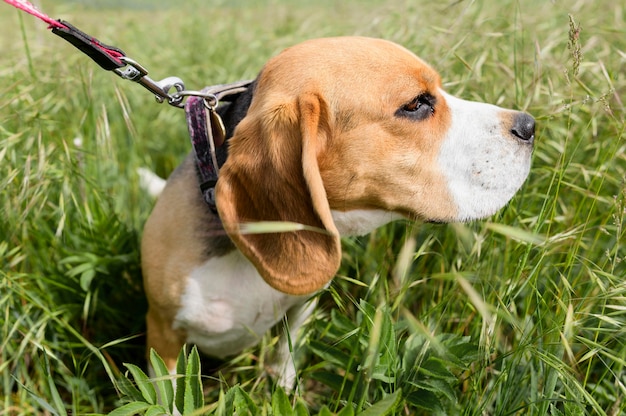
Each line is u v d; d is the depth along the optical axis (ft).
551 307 2.32
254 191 2.14
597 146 2.70
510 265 2.41
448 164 2.28
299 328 2.58
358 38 2.32
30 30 3.87
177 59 4.03
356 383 2.05
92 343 2.71
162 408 2.01
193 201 2.36
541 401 2.09
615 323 2.14
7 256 2.62
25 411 2.34
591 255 2.52
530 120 2.35
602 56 2.99
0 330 2.51
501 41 3.07
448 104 2.32
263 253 2.16
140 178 3.21
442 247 2.56
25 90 2.84
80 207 2.87
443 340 2.26
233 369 2.55
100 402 2.56
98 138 2.89
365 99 2.19
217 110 2.45
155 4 5.58
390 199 2.27
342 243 2.80
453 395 2.10
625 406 2.22
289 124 2.13
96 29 3.96
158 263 2.39
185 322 2.39
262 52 3.85
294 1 5.56
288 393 2.41
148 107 3.67
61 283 2.69
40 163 2.66
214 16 5.07
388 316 2.16
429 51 2.99
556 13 3.35
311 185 2.08
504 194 2.32
